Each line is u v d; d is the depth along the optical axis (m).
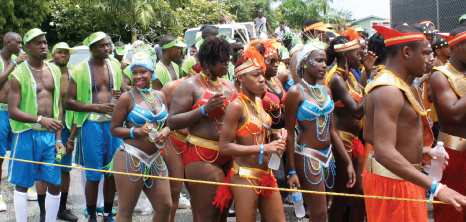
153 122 4.29
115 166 4.20
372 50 4.79
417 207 3.26
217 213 4.08
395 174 3.04
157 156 4.25
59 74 5.45
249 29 14.76
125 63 7.10
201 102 4.11
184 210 6.15
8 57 6.68
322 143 4.20
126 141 4.17
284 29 13.57
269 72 4.93
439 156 3.28
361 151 4.82
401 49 3.13
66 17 20.80
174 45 5.95
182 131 4.80
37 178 5.19
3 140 6.49
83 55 12.23
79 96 5.47
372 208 3.42
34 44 5.09
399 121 3.14
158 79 5.83
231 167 4.13
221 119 4.09
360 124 4.96
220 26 12.51
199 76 4.21
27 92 5.10
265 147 3.55
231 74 6.00
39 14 20.12
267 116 3.91
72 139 5.62
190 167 4.08
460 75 4.25
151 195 4.23
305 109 4.13
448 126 4.36
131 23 20.11
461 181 4.34
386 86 3.07
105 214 5.55
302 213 4.28
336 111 4.85
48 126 4.96
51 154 5.19
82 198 6.70
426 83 5.97
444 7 8.43
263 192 3.69
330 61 4.90
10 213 6.01
